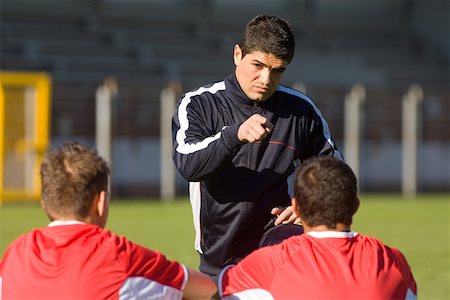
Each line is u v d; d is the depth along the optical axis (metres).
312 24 87.50
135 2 81.44
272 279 11.62
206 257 14.64
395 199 54.41
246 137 12.74
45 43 73.19
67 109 49.19
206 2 84.19
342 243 11.54
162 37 79.00
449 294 23.55
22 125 46.75
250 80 13.91
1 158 46.47
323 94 53.50
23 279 11.00
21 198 46.97
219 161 13.10
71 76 70.44
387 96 55.28
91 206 11.12
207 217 14.39
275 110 14.45
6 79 46.34
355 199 11.55
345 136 54.00
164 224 39.72
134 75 73.12
